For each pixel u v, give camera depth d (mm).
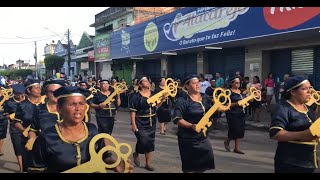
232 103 7883
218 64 17844
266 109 14047
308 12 10719
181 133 5008
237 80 8078
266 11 12172
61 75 22609
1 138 8242
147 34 20328
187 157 4973
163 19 18688
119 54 24016
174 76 21312
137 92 6988
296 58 13883
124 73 26750
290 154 3463
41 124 3982
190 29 16500
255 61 15219
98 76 30953
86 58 33625
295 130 3496
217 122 11797
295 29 11164
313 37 12594
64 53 40906
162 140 10039
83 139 2715
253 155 7941
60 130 2727
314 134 3166
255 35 12703
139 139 6832
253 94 7621
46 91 4215
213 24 14875
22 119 5484
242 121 8070
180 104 4945
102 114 8492
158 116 10938
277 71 14773
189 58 19891
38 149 2689
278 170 3562
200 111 4961
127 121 14734
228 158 7660
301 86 3504
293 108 3529
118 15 27828
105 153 2756
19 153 6816
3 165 7621
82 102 2719
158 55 21062
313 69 13172
